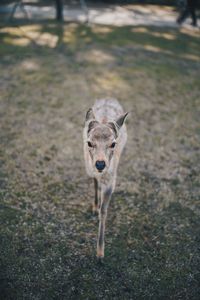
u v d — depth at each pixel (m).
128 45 5.66
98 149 1.94
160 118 3.79
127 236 2.44
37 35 5.79
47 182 2.84
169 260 2.29
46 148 3.20
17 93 3.97
